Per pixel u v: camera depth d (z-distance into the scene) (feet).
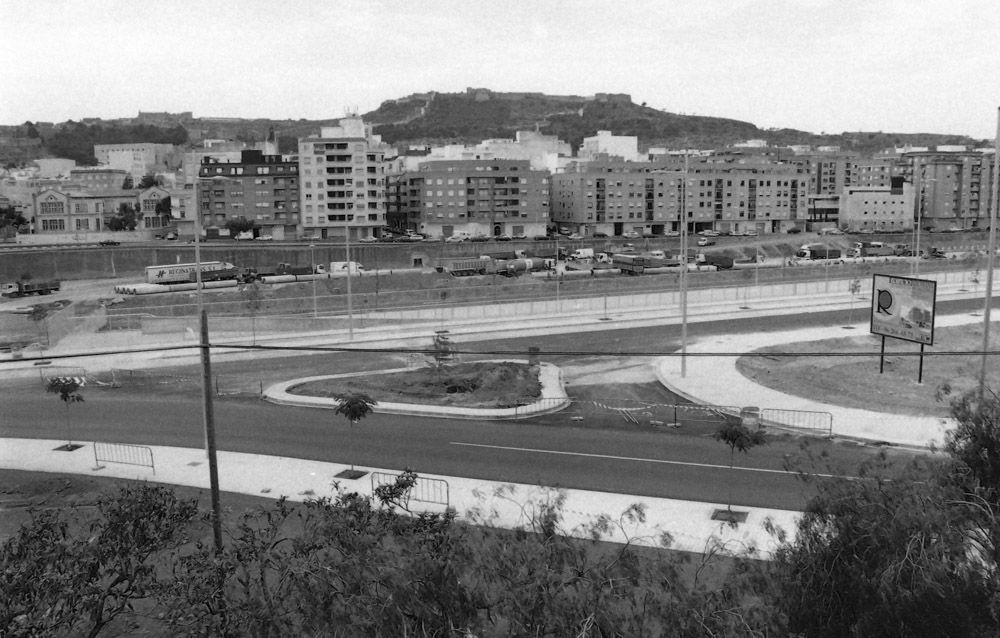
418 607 46.06
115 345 223.10
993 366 175.01
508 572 48.01
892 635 42.47
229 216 522.88
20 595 51.01
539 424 134.82
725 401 147.02
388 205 599.57
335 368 188.03
